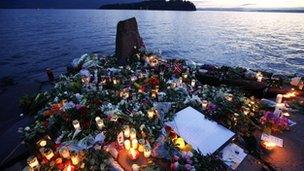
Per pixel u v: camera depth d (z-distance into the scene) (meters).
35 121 9.39
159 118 8.89
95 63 16.67
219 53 41.31
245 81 12.67
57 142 7.74
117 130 8.02
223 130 8.09
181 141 7.51
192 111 9.19
